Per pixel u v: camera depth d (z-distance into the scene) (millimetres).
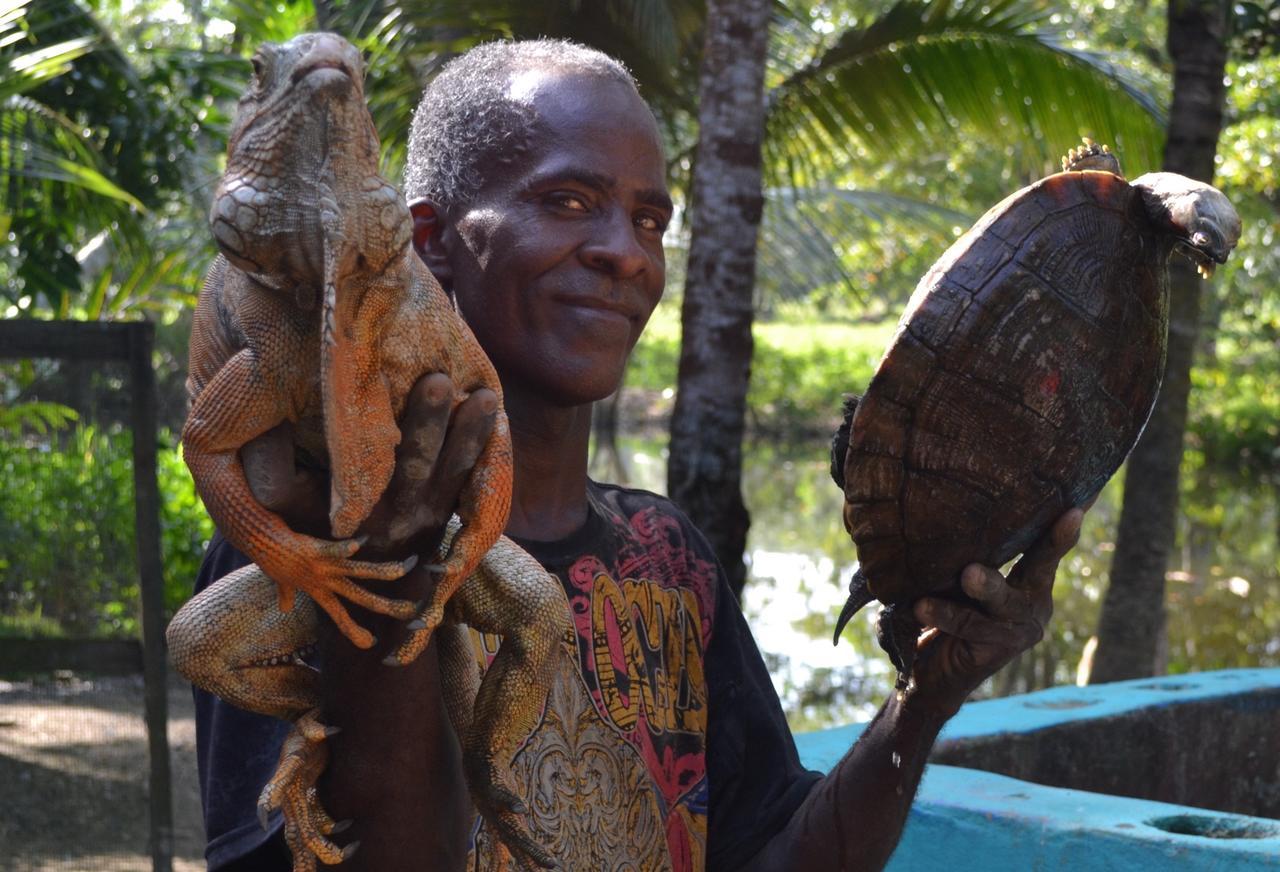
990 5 7660
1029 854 2434
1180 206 1641
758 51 5453
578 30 6906
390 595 1275
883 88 8195
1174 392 6988
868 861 1877
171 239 11383
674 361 33531
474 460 1258
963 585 1685
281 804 1315
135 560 5324
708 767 1989
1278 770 3773
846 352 33812
